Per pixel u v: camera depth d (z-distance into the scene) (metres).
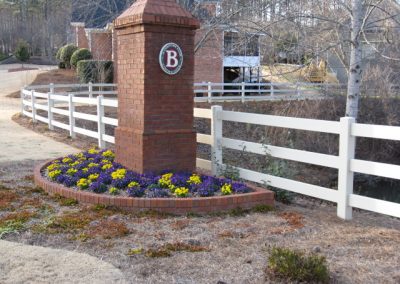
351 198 5.87
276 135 14.40
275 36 11.02
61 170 7.33
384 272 4.13
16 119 18.23
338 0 10.80
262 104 23.23
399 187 16.06
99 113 11.47
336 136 15.21
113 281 3.90
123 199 5.84
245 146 7.36
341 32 11.43
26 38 59.28
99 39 30.58
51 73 36.53
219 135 7.81
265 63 12.50
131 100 7.11
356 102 10.97
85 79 29.86
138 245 4.72
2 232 5.00
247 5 10.94
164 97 6.95
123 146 7.36
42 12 59.41
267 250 4.59
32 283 3.85
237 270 4.14
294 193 7.54
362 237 5.10
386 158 17.53
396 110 17.02
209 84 24.91
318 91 16.75
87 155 8.52
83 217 5.56
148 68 6.77
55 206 6.09
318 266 3.91
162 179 6.47
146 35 6.69
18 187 7.16
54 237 4.93
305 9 11.14
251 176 7.21
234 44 11.82
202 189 6.11
